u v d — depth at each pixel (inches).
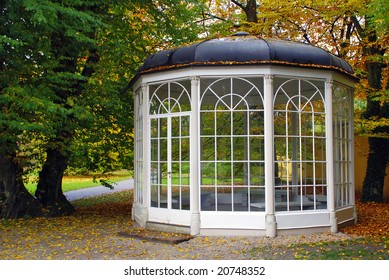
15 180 487.8
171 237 349.4
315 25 668.1
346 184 422.0
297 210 367.9
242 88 421.7
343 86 410.3
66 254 309.3
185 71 365.7
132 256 300.0
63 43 458.6
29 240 360.8
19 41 366.3
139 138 438.0
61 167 522.9
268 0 614.9
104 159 584.1
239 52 355.3
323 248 308.5
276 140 447.2
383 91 518.3
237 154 465.4
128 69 565.0
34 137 480.1
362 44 602.9
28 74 411.8
